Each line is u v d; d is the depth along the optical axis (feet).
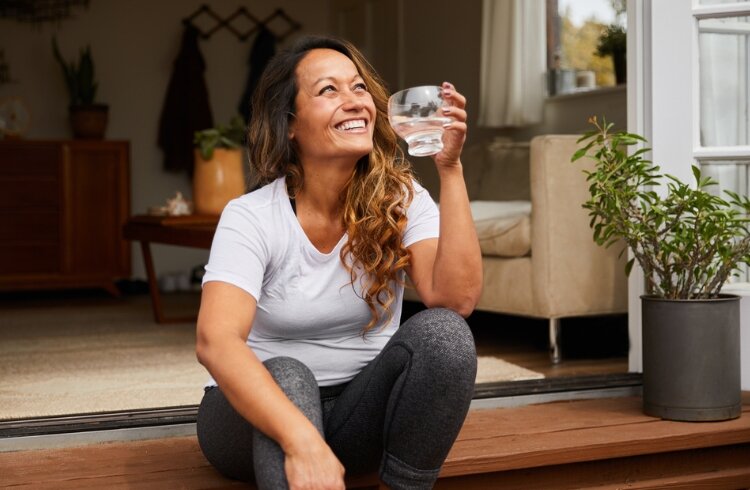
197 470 6.38
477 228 11.71
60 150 20.06
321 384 5.90
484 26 16.55
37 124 21.47
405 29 20.52
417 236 5.95
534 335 13.35
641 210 8.45
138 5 22.15
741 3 8.58
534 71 15.97
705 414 7.79
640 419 7.91
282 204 5.67
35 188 19.97
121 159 20.43
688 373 7.79
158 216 14.88
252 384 4.86
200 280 21.81
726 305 7.82
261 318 5.80
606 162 8.01
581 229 10.98
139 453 6.84
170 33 22.41
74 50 21.71
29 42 21.36
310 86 5.58
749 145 9.02
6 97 21.25
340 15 23.34
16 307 18.28
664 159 8.80
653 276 8.77
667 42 8.74
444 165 5.64
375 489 6.28
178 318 15.62
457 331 5.27
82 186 20.24
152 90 22.33
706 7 8.63
